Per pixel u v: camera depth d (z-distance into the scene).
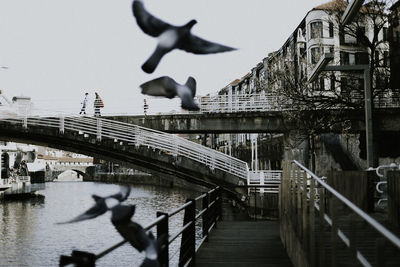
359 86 25.45
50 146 31.06
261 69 56.03
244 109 31.52
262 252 7.66
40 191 62.66
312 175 4.64
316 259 4.68
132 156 27.34
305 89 23.41
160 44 0.75
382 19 22.55
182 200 42.78
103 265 14.73
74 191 63.03
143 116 29.22
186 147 26.53
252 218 23.47
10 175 52.53
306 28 41.88
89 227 23.58
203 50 0.78
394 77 23.59
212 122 28.77
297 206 6.21
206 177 27.03
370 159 12.36
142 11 0.76
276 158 48.84
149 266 1.05
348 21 11.41
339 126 26.41
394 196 7.21
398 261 4.89
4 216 29.73
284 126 27.89
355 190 8.72
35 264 15.45
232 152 69.62
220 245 8.39
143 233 1.09
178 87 0.85
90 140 26.52
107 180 111.12
